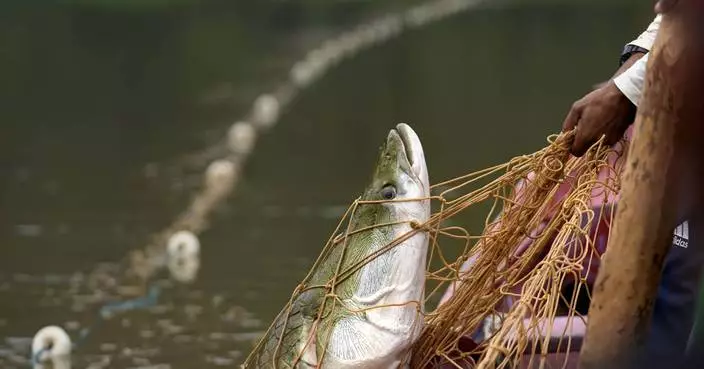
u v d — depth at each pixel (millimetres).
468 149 12906
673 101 3004
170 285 7602
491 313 4027
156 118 17625
